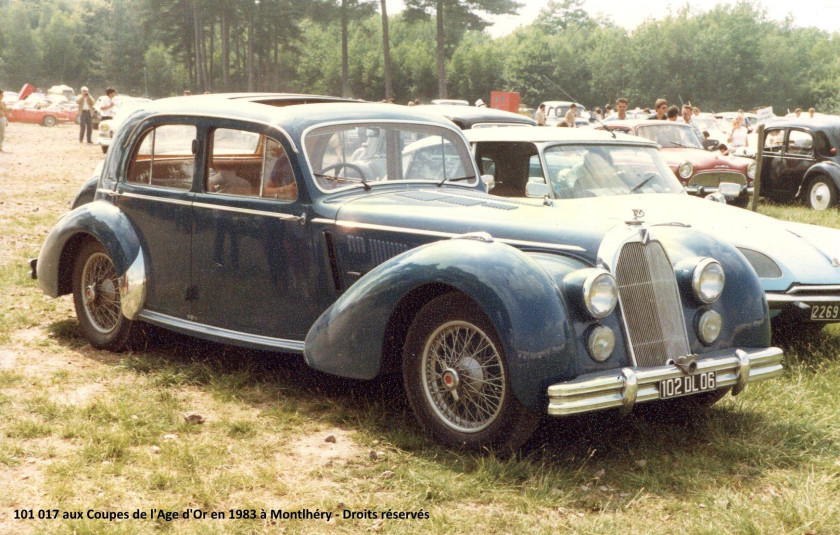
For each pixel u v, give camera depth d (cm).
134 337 536
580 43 8581
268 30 7925
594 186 675
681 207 645
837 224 1147
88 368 510
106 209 536
